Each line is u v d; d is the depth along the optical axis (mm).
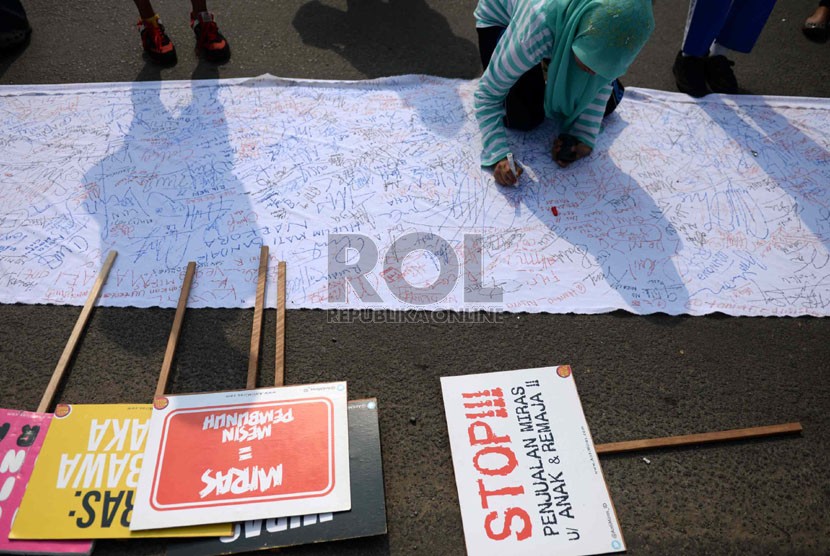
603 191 2799
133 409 2037
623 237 2652
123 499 1877
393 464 2045
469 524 1910
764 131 3100
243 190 2686
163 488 1888
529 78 2799
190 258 2471
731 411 2229
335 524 1863
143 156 2777
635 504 2010
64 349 2229
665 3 3699
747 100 3217
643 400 2234
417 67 3250
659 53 3436
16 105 2934
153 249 2490
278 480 1920
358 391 2193
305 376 2213
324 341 2297
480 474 2000
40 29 3264
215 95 3018
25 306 2330
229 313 2344
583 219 2697
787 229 2740
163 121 2910
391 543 1892
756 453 2141
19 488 1882
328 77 3164
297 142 2869
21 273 2402
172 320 2322
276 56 3238
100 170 2725
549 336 2365
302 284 2424
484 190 2760
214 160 2779
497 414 2125
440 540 1908
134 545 1835
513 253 2568
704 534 1967
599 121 2764
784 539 1975
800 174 2941
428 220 2643
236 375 2205
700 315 2453
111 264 2436
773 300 2512
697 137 3051
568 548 1883
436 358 2283
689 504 2021
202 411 2037
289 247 2523
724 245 2666
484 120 2822
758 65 3420
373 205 2674
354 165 2805
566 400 2162
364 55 3279
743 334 2420
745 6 3006
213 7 3447
